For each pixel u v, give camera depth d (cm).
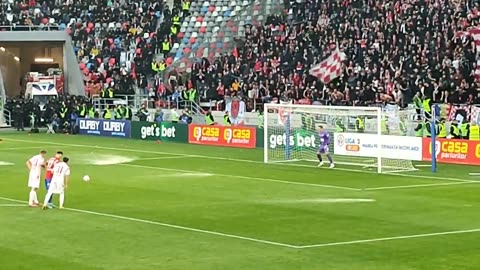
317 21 6191
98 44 7256
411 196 3262
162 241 2384
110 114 6444
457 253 2189
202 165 4409
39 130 6750
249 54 6284
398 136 4188
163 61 6862
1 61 7650
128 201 3164
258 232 2519
